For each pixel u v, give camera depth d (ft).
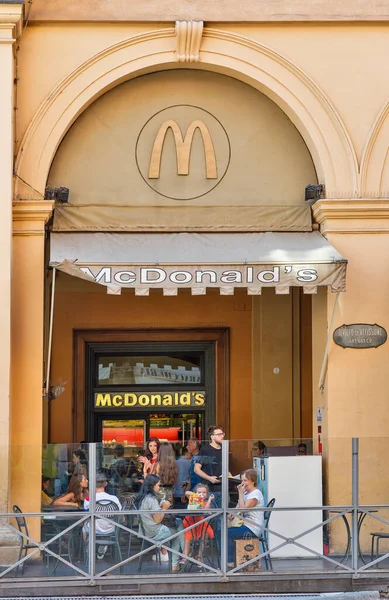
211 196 45.50
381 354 43.83
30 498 37.40
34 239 42.96
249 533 37.52
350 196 44.16
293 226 45.24
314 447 39.91
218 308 56.08
